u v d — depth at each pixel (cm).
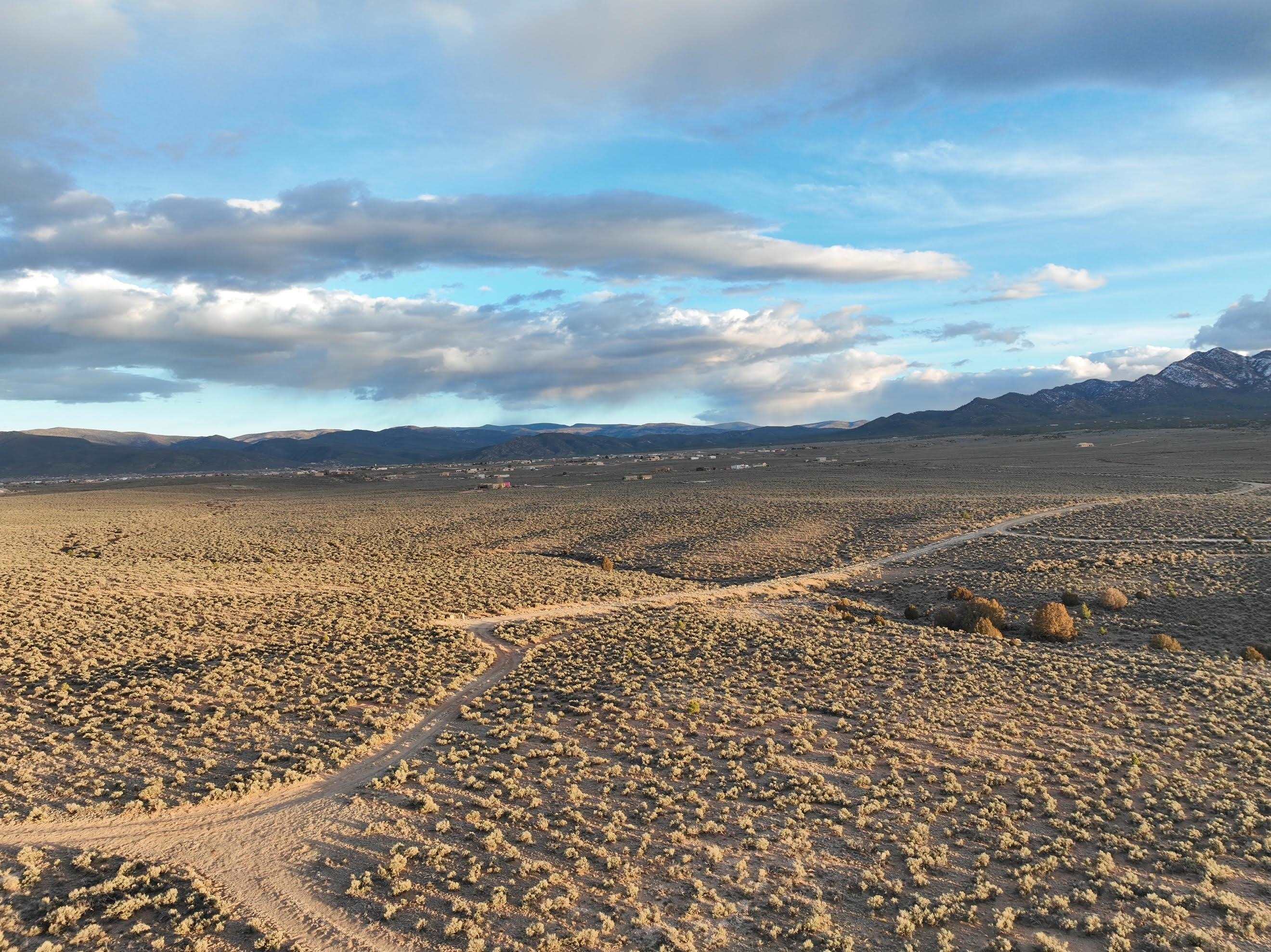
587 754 2397
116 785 2123
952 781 2164
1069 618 4512
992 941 1455
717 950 1456
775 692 3017
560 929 1519
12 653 3281
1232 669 3434
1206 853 1747
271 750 2409
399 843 1852
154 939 1484
